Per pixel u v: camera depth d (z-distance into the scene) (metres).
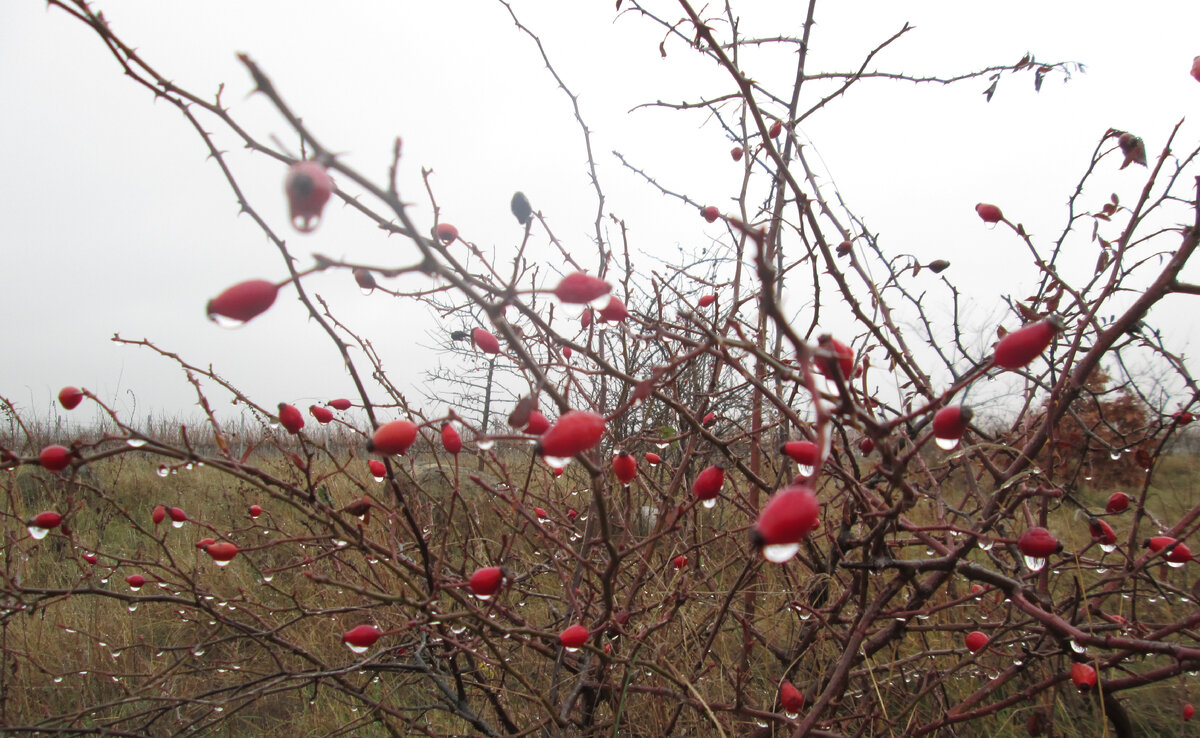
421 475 3.69
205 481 5.21
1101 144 2.05
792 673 2.41
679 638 2.26
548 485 2.77
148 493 4.98
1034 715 2.14
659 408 3.08
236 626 2.00
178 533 4.10
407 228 0.82
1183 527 1.81
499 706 2.09
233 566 3.47
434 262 0.85
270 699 2.88
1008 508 1.43
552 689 2.24
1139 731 2.40
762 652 2.79
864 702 2.12
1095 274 2.13
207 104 1.21
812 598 2.42
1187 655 1.34
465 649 1.75
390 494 2.79
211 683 2.88
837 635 1.89
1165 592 2.09
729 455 1.41
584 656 2.28
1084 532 3.17
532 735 2.34
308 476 1.58
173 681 2.76
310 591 3.18
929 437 1.06
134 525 2.01
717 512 3.54
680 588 1.89
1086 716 2.39
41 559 3.56
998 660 2.57
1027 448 1.83
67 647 2.94
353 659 2.75
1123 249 1.87
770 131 2.44
